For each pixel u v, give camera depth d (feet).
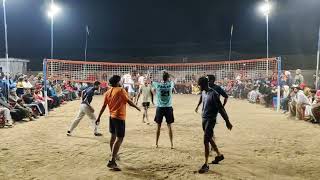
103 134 34.99
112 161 22.77
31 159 25.32
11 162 24.53
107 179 21.07
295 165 24.25
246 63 92.12
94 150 28.07
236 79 83.82
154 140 32.14
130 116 48.60
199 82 23.56
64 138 32.83
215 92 23.09
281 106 55.83
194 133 35.78
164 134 35.19
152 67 102.47
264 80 71.10
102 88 87.15
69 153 27.12
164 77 28.73
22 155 26.40
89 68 98.48
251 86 76.23
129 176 21.59
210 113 23.03
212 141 23.94
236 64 96.17
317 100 43.96
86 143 30.60
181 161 24.94
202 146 29.78
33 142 30.94
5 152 27.25
